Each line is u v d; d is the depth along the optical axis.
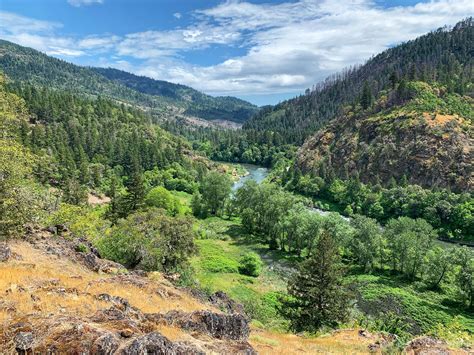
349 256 75.94
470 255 59.12
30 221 34.25
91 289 20.75
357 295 58.94
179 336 13.74
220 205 107.75
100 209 90.12
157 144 177.62
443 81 165.88
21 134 126.81
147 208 71.19
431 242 74.31
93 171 131.25
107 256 40.56
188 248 47.72
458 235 92.81
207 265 65.38
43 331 11.06
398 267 70.44
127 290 23.55
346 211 115.19
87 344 10.25
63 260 27.91
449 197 101.62
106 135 166.12
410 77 171.25
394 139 137.00
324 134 171.50
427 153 124.81
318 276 36.94
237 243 83.31
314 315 36.41
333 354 21.75
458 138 123.75
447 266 60.53
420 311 54.44
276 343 22.25
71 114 175.75
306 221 75.06
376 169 133.75
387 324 47.50
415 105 146.38
